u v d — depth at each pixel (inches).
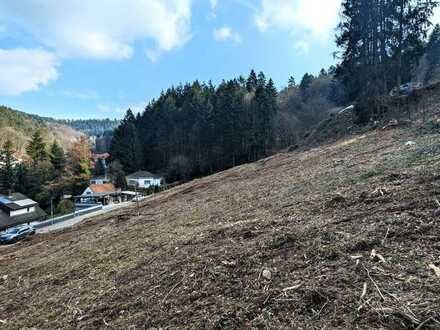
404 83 949.8
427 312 78.4
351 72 837.2
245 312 99.0
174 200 551.2
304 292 98.8
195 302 114.9
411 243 111.0
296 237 140.4
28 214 1186.6
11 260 404.5
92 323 125.7
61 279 205.2
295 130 1726.1
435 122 387.5
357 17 771.4
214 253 151.5
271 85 1931.6
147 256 187.8
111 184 1780.3
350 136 642.2
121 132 2193.7
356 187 194.2
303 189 251.4
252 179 490.0
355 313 84.3
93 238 355.6
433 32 1097.4
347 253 115.4
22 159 1991.9
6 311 177.2
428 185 157.1
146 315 117.5
